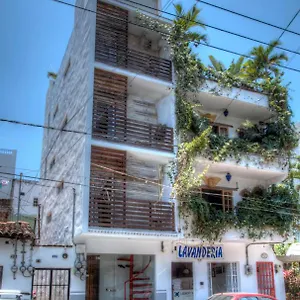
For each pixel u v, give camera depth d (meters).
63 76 23.41
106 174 16.53
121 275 18.23
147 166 18.69
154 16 19.91
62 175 20.12
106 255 18.11
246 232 19.03
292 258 21.09
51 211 21.94
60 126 22.39
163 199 18.12
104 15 18.75
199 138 17.83
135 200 16.47
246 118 22.97
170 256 18.25
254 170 20.20
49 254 15.47
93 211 15.52
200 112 21.59
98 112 17.09
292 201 20.48
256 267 20.66
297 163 21.98
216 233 18.11
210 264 19.50
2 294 10.44
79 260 15.87
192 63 19.83
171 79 19.31
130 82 18.70
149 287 17.80
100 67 17.66
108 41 18.42
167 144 18.19
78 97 18.91
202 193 20.05
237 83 20.86
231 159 19.30
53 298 15.23
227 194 20.97
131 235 15.89
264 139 21.08
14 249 14.88
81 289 15.70
